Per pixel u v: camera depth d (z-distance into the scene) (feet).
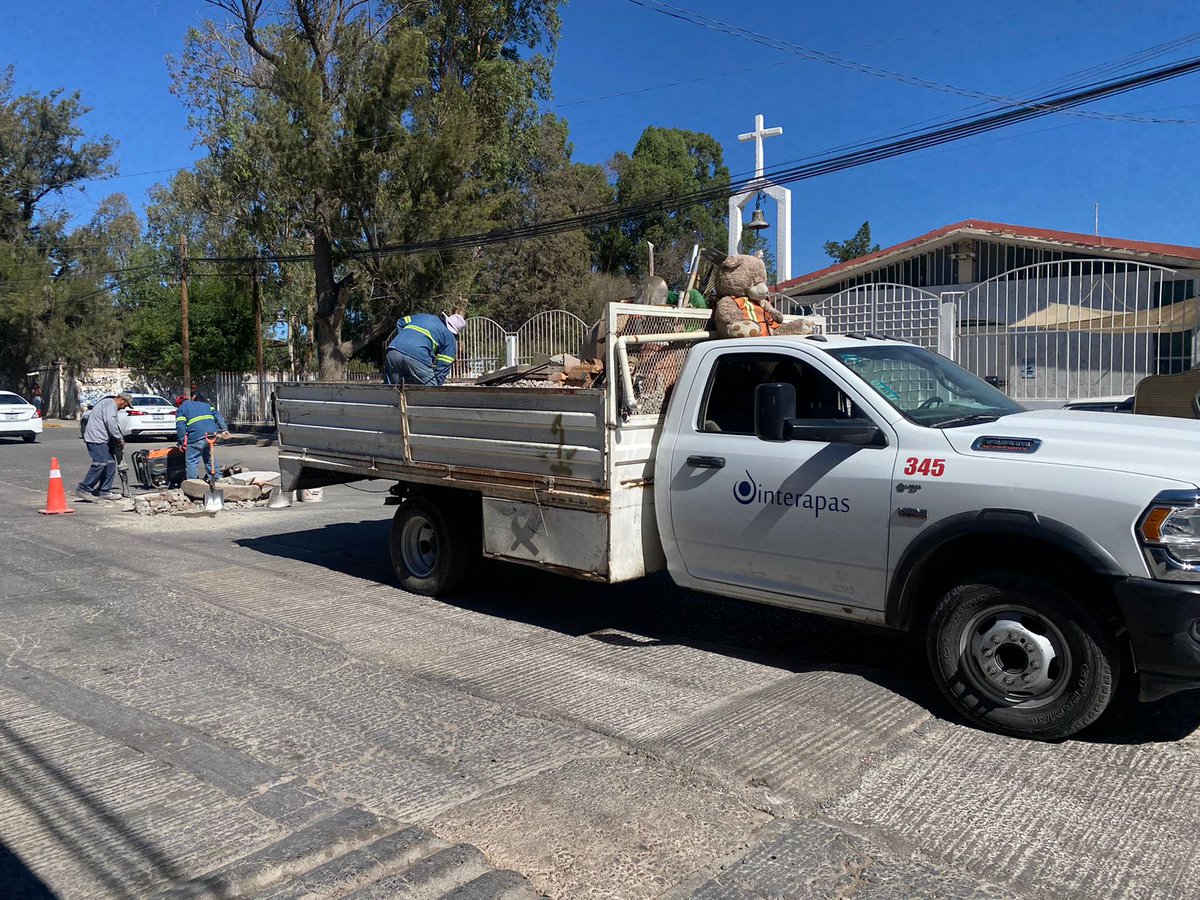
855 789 13.14
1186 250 59.00
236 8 80.18
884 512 16.02
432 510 24.38
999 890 10.63
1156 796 12.83
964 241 68.90
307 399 28.68
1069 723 14.30
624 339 18.76
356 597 25.05
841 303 48.75
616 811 12.57
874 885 10.77
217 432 44.09
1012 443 15.16
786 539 17.37
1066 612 14.19
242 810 12.71
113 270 154.92
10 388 166.20
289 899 10.37
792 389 16.84
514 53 101.30
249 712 16.49
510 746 14.84
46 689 17.79
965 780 13.37
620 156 183.62
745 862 11.28
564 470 20.04
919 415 16.65
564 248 141.79
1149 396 29.50
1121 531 13.62
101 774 13.93
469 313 86.89
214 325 111.24
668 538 19.40
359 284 81.46
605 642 20.67
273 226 83.20
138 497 41.29
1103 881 10.78
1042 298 63.26
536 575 27.37
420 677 18.37
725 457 18.26
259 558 30.50
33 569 28.84
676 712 16.17
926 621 16.71
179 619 22.86
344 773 13.92
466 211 76.28
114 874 11.08
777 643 20.40
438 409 23.27
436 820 12.41
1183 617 13.16
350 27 79.20
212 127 88.58
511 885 10.72
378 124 74.84
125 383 163.43
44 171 170.50
